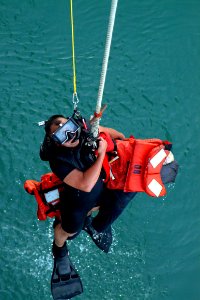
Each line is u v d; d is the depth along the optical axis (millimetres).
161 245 9500
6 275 8977
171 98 10578
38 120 10086
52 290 5402
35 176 9672
